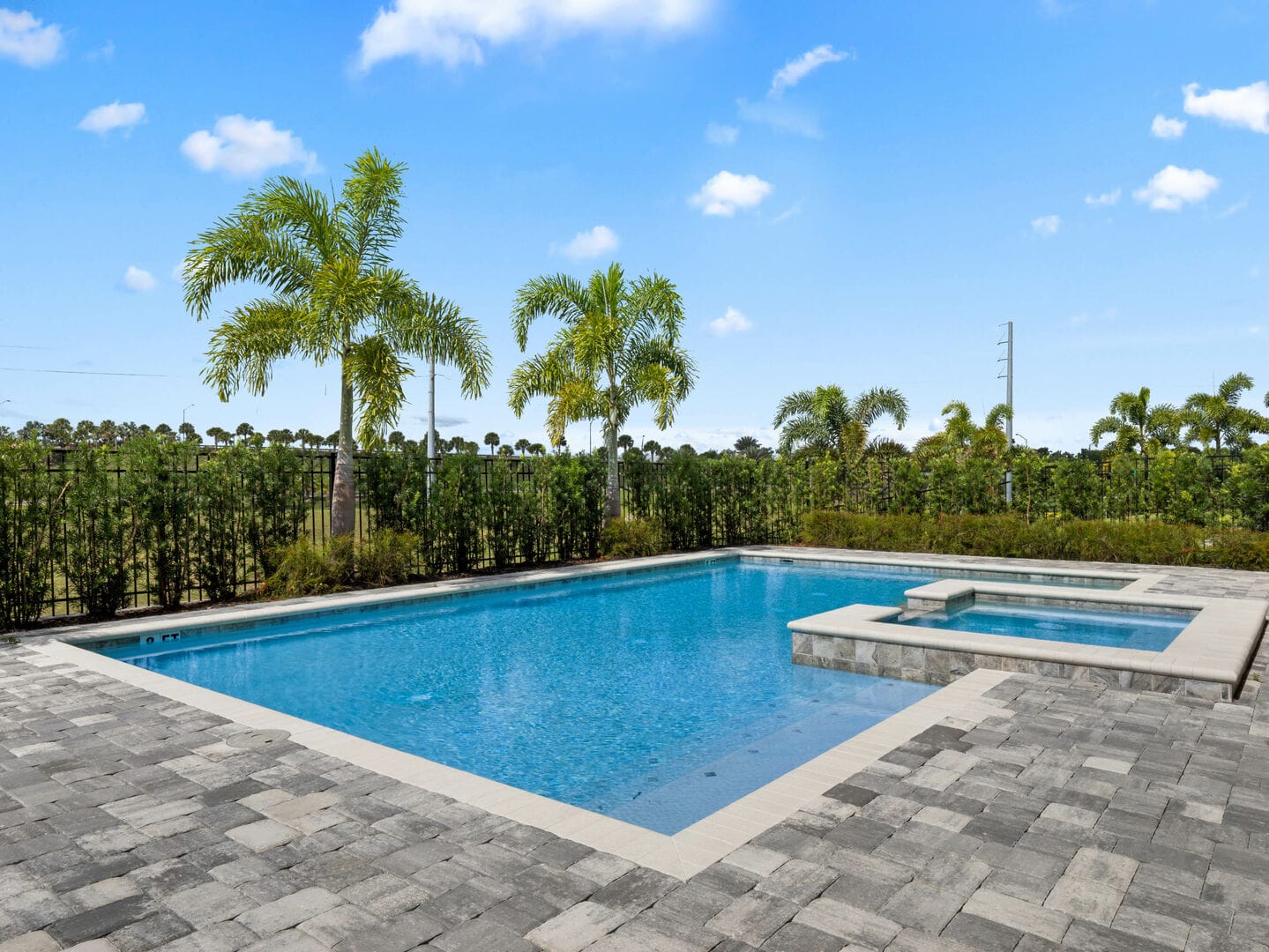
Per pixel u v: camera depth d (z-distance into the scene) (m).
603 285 15.41
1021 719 4.77
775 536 17.61
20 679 5.92
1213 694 5.25
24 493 8.30
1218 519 14.17
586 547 14.52
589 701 6.26
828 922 2.57
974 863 2.97
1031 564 12.78
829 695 6.37
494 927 2.54
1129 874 2.88
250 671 7.22
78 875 2.92
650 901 2.71
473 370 12.50
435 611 10.02
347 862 3.01
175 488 9.35
